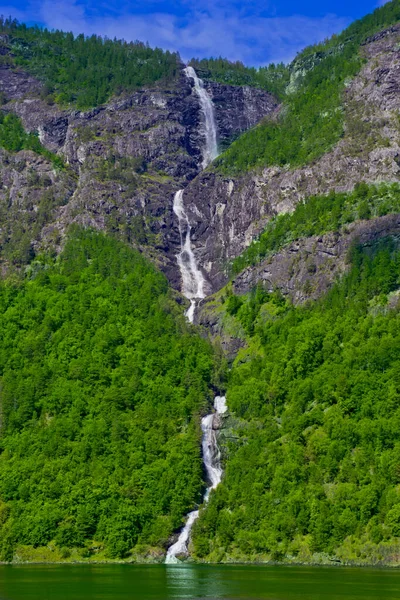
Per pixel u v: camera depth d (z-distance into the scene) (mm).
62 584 179625
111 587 174375
